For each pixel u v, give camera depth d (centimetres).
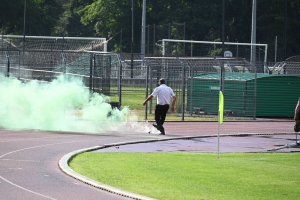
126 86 9781
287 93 8700
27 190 3250
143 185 3416
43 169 3862
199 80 8662
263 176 3750
